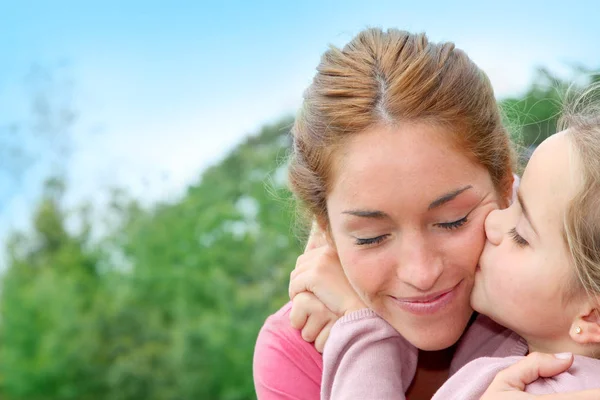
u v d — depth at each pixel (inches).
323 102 85.1
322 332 95.1
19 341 350.3
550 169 80.4
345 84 83.7
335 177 84.0
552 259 80.0
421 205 80.6
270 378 97.7
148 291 334.3
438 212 81.7
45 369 337.4
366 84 82.6
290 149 99.2
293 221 112.0
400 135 80.1
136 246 341.7
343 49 88.4
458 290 85.8
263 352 99.8
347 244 85.4
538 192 80.7
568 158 79.6
